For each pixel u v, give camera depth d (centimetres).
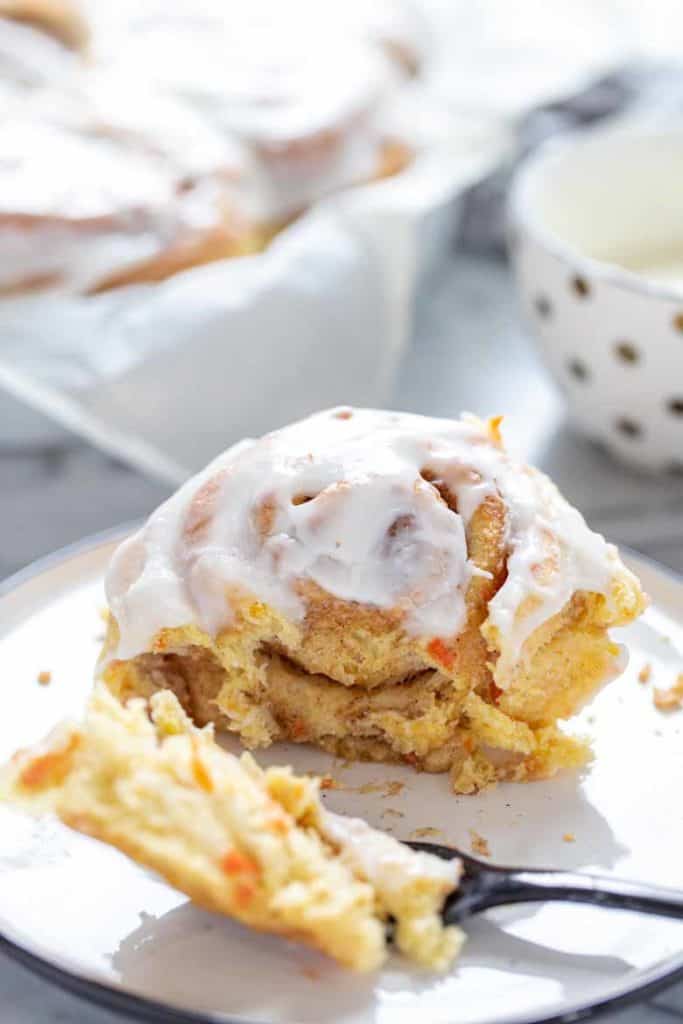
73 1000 37
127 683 39
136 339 50
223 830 34
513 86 65
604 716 40
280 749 40
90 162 54
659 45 72
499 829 38
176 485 50
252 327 51
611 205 54
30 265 52
